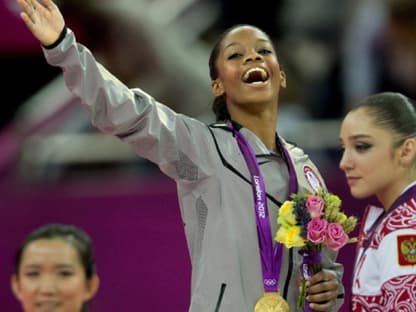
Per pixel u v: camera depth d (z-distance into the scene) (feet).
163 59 85.76
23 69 91.86
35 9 48.85
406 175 51.55
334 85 87.56
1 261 71.56
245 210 50.49
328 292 50.03
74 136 80.18
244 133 51.75
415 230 50.21
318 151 79.05
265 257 50.06
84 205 71.72
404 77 86.79
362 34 88.84
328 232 49.19
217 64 52.34
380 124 51.26
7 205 72.02
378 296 50.55
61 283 54.49
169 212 71.26
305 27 92.94
